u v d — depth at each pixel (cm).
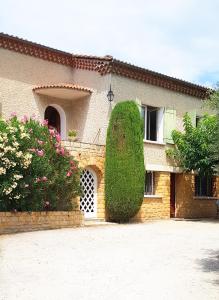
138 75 2070
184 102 2312
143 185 1898
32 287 775
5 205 1473
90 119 2025
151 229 1647
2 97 1848
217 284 810
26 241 1276
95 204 1917
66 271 903
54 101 2045
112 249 1169
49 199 1622
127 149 1862
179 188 2270
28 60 1950
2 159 1435
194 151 2066
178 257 1068
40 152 1547
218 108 960
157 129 2200
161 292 750
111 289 766
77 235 1423
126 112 1880
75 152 1819
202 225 1848
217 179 2467
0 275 861
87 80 2061
